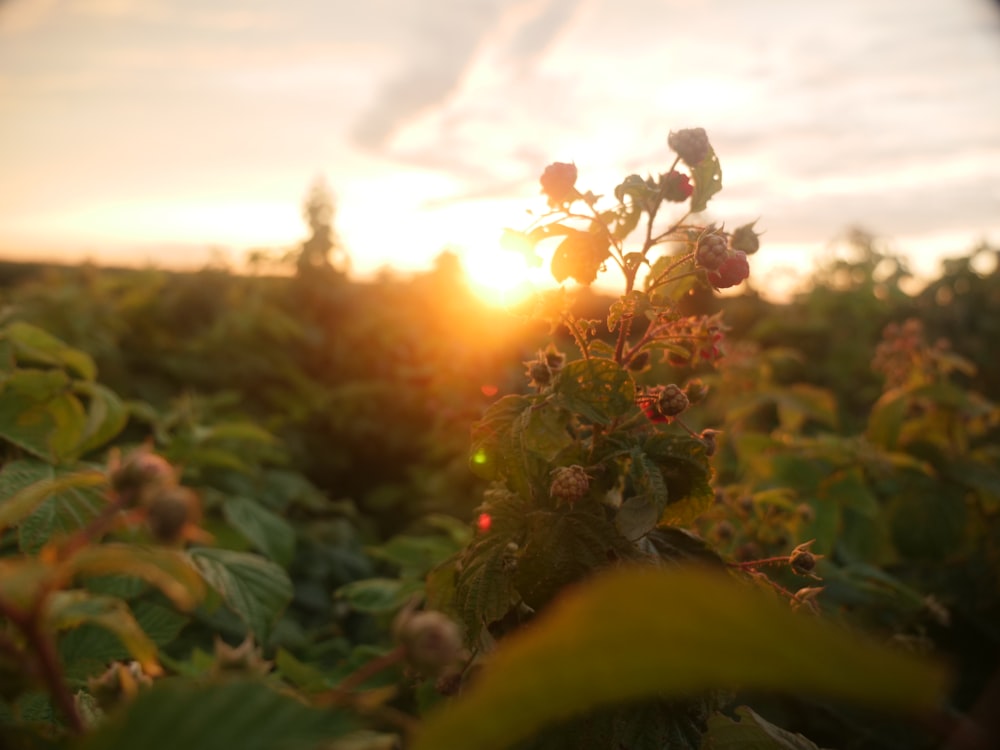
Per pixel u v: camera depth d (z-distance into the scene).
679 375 1.16
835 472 0.71
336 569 0.92
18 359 0.62
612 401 0.36
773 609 0.15
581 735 0.32
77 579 0.46
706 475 0.36
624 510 0.35
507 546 0.36
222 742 0.18
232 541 0.70
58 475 0.47
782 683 0.16
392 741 0.20
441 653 0.22
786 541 0.59
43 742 0.25
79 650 0.38
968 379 1.50
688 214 0.38
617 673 0.17
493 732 0.17
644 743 0.32
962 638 0.72
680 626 0.16
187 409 0.86
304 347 1.62
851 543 0.75
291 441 1.34
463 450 1.09
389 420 1.38
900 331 0.99
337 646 0.72
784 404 0.93
